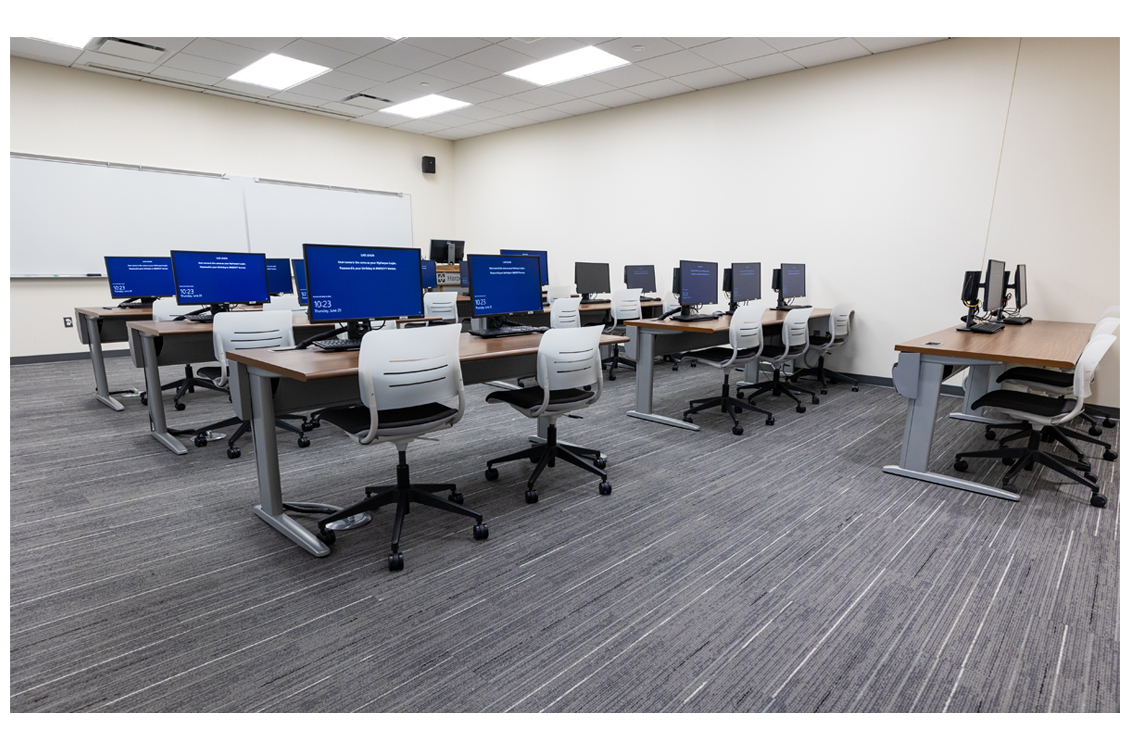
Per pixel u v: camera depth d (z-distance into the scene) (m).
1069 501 2.68
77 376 5.30
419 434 2.18
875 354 5.36
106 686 1.47
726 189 6.15
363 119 7.66
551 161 7.76
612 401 4.64
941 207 4.86
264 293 4.08
